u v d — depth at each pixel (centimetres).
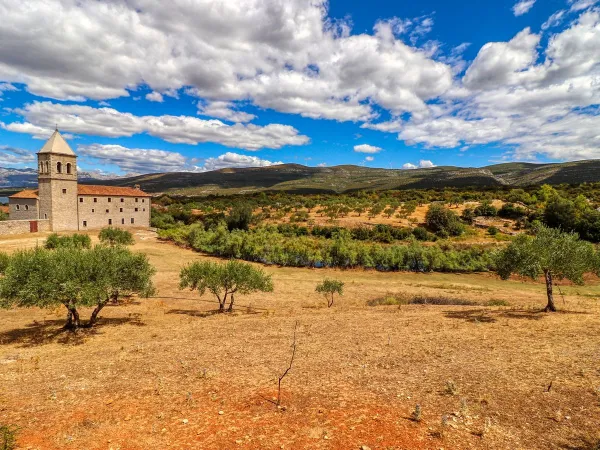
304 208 11956
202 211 12256
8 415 1062
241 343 1922
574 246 2306
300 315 2869
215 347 1850
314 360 1545
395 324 2308
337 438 859
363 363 1477
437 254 6000
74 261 2170
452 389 1121
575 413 940
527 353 1480
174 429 942
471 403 1027
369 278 5372
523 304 3231
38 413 1071
